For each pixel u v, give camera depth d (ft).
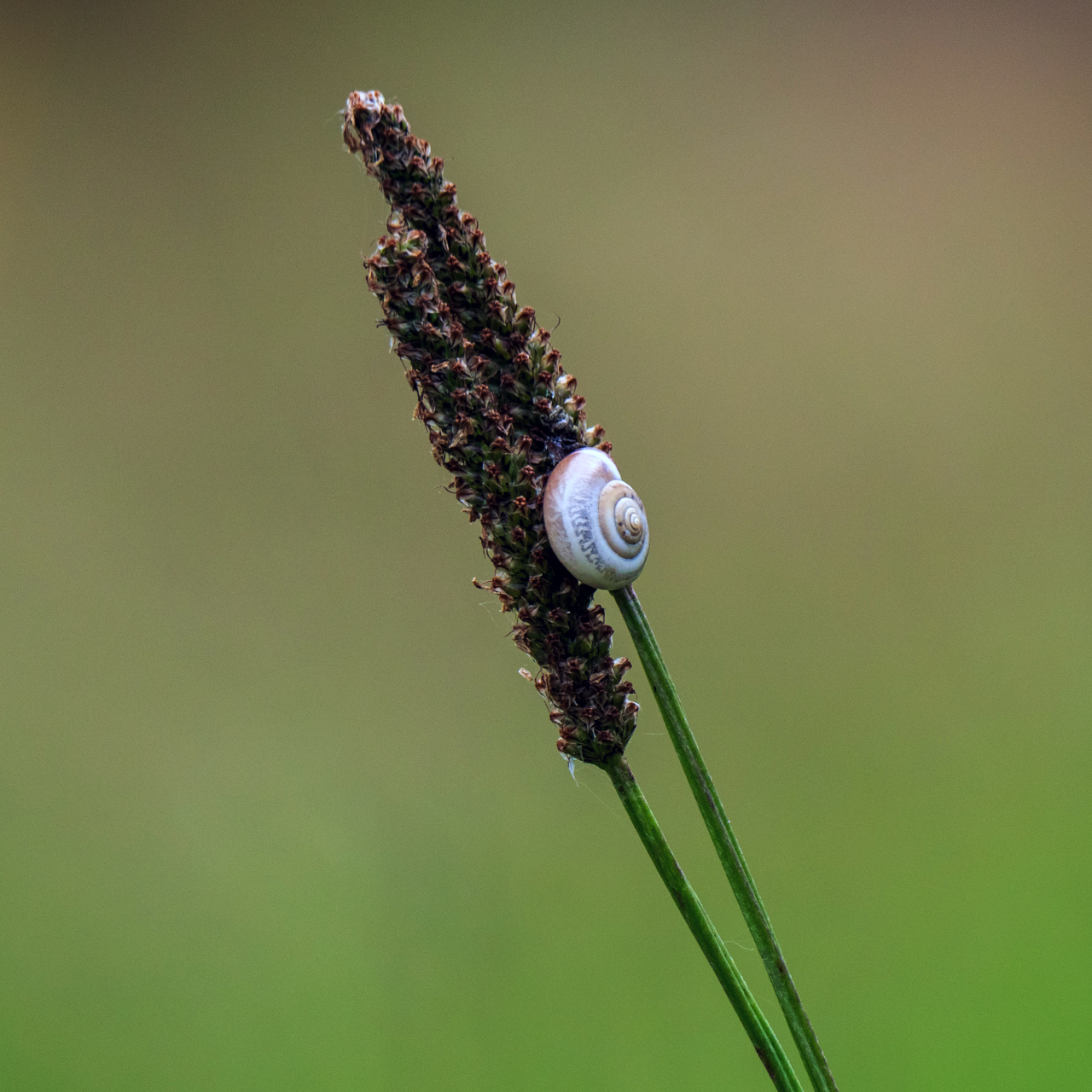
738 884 2.34
